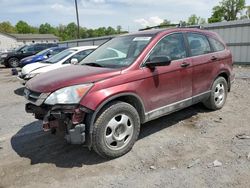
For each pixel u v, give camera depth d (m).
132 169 3.63
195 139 4.45
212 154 3.91
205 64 5.23
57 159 4.03
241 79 9.59
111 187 3.26
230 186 3.14
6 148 4.52
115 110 3.79
